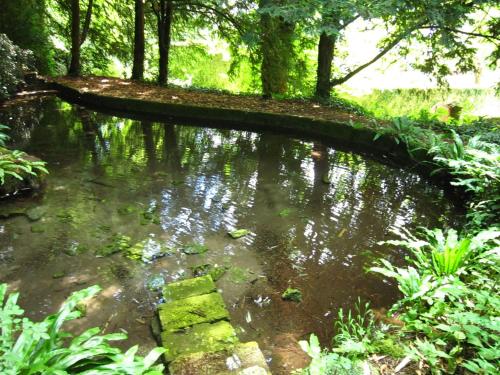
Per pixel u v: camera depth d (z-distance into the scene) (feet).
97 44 47.80
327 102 30.32
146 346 8.16
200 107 26.50
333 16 19.60
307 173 18.53
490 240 10.51
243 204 14.89
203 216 13.78
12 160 14.76
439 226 13.83
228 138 23.77
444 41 24.34
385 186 17.39
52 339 6.42
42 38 39.50
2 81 29.19
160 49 37.86
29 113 26.48
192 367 7.23
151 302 9.47
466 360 6.73
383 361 7.00
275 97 31.91
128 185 15.98
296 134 24.81
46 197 14.52
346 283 10.58
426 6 21.25
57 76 37.50
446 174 16.97
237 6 32.81
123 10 45.55
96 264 10.77
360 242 12.60
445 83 32.86
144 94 30.25
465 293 8.26
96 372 5.92
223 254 11.60
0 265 10.51
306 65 35.68
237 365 7.29
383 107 41.47
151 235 12.35
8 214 13.09
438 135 20.58
